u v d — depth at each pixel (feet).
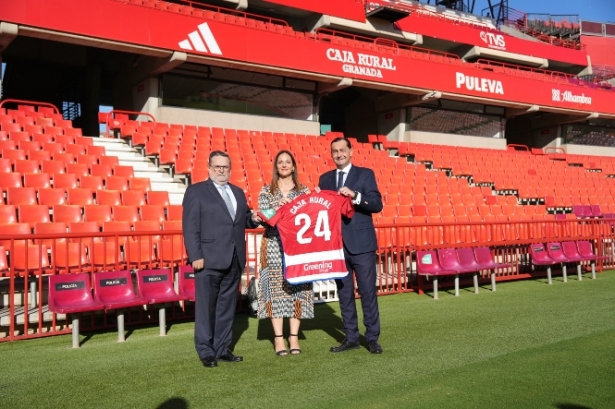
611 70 108.68
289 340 15.43
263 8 71.67
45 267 21.77
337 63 58.34
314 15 73.61
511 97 73.41
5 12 39.42
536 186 63.57
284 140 54.29
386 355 14.82
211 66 54.90
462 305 23.12
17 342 17.22
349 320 15.47
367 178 15.53
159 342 17.01
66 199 30.09
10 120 40.24
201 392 11.92
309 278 14.71
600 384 12.04
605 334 16.93
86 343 17.01
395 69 63.00
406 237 32.96
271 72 55.06
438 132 73.05
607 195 67.26
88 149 39.47
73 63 61.05
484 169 64.39
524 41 92.79
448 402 11.01
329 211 15.01
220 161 14.75
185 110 53.11
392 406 10.83
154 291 18.70
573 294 25.58
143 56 52.75
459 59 81.00
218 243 14.35
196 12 56.85
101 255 24.29
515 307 22.30
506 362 13.89
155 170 40.73
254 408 10.87
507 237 34.14
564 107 78.84
